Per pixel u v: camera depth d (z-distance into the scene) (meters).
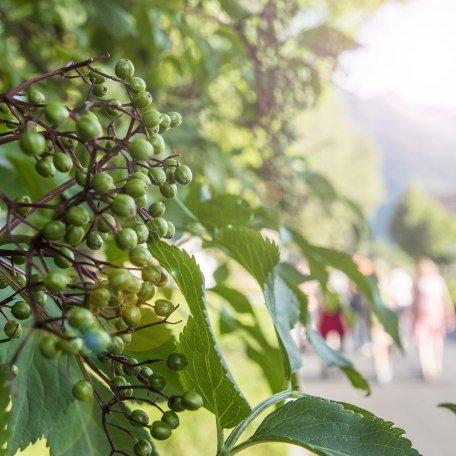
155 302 0.99
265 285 1.28
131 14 3.46
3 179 1.86
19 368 1.09
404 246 59.31
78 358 1.00
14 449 1.05
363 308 12.33
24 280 1.01
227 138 5.01
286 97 3.69
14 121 1.00
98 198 0.87
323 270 2.16
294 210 4.55
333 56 3.56
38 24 3.71
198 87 4.38
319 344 1.56
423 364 13.23
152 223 0.99
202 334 1.00
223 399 1.01
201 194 1.68
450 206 64.50
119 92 2.32
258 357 2.03
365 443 1.01
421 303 13.41
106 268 0.90
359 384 1.60
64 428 1.13
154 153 0.97
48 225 0.86
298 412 1.02
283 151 4.16
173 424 0.94
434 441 9.19
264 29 3.42
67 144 0.95
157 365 1.20
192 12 3.37
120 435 1.19
